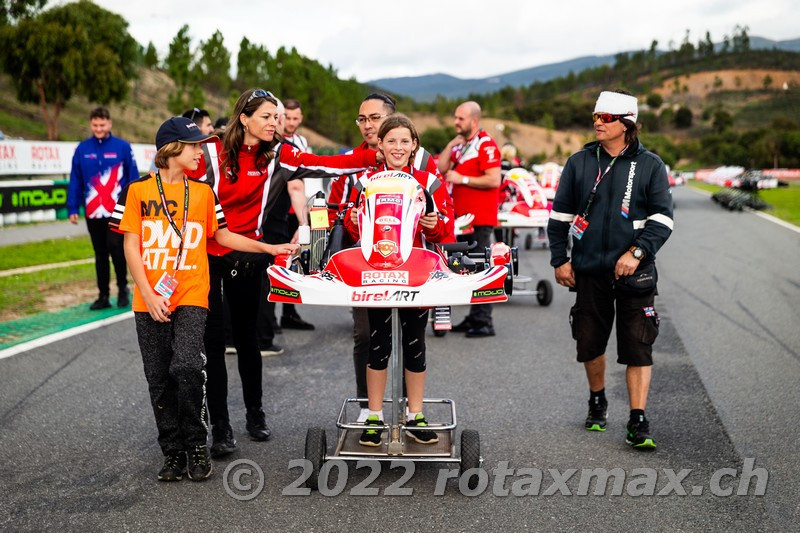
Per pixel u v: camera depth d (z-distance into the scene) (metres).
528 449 5.05
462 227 7.73
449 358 7.49
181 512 4.07
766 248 16.53
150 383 4.50
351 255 4.34
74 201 9.09
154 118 70.00
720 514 4.05
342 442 4.59
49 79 45.00
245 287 5.02
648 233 5.09
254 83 81.69
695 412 5.81
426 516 4.04
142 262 4.41
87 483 4.45
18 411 5.70
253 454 4.94
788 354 7.55
